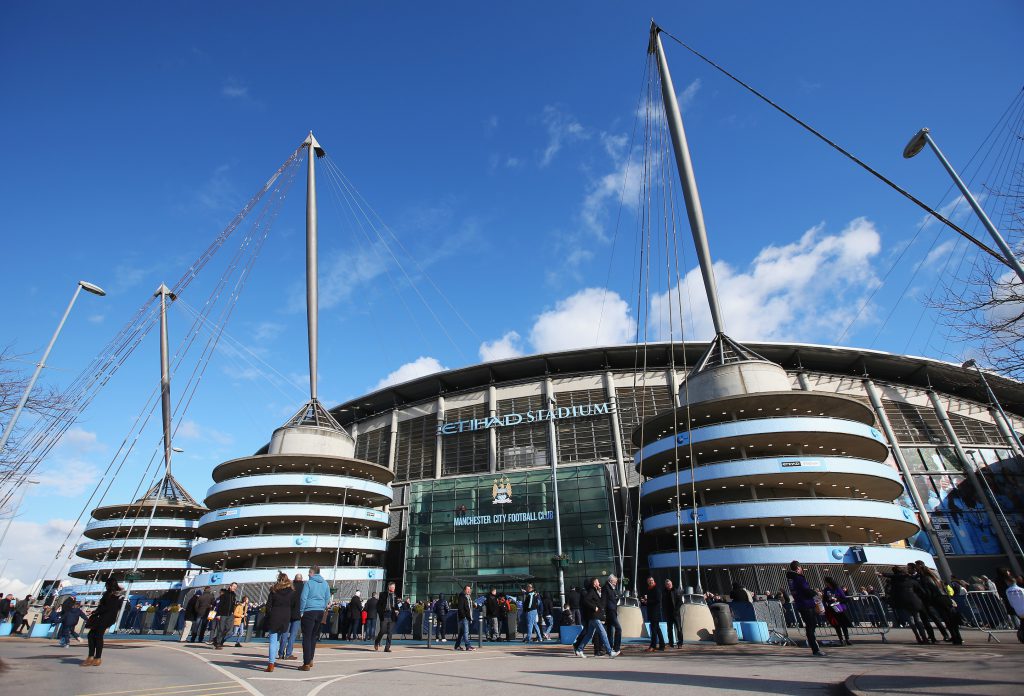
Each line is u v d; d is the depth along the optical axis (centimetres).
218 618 2147
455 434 6525
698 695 769
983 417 6369
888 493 4716
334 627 2930
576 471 5562
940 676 812
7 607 3669
